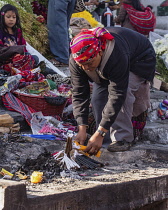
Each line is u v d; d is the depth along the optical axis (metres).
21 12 8.85
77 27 9.11
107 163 4.84
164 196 4.22
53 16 8.77
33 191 3.43
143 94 5.38
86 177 4.12
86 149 4.29
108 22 11.02
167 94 7.68
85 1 10.47
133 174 4.31
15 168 4.27
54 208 3.27
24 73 6.34
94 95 5.12
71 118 6.31
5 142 4.88
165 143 6.14
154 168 4.73
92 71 4.43
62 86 6.64
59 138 5.29
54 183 3.83
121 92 4.20
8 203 2.98
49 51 8.97
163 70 9.20
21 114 5.73
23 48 6.62
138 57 4.96
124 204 3.83
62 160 4.37
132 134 5.18
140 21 9.22
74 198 3.41
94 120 5.74
